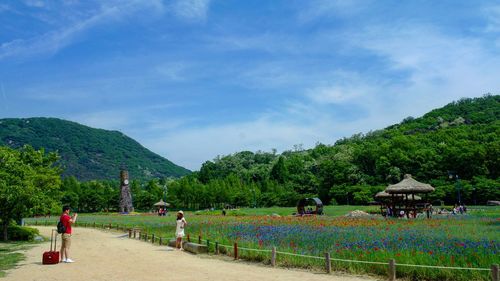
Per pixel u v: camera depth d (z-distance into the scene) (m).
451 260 13.22
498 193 75.00
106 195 121.44
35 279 14.38
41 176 33.78
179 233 24.95
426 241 17.48
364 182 97.56
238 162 174.50
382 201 54.31
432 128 147.12
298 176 116.94
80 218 74.19
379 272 14.24
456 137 111.38
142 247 26.16
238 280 13.59
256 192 113.56
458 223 30.23
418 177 93.19
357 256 15.44
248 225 31.28
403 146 104.88
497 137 101.94
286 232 24.09
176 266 17.09
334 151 142.12
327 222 34.22
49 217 86.75
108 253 22.56
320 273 14.95
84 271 15.97
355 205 89.38
